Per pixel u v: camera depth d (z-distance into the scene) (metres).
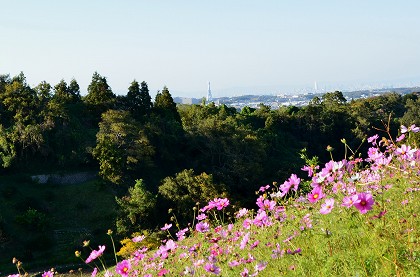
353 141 82.06
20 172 53.53
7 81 68.94
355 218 3.99
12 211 45.09
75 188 51.44
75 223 45.22
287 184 4.18
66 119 61.34
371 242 3.50
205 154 56.31
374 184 4.51
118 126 53.78
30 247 39.53
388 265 3.05
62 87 77.69
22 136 54.47
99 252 4.42
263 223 4.97
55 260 36.69
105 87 71.06
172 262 5.30
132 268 5.56
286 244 4.49
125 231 38.44
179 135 61.34
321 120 85.62
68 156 56.34
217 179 50.91
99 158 51.78
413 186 4.34
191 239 6.26
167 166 56.09
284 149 71.69
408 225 3.54
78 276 24.66
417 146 4.44
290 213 5.15
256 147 56.38
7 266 36.03
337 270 3.46
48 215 45.97
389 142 4.63
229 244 5.46
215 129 57.94
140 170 53.53
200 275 4.25
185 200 38.09
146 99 72.81
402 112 107.38
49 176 53.28
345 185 4.19
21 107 61.06
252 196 50.38
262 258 4.52
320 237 4.16
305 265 3.74
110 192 50.44
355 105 99.62
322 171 3.99
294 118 87.56
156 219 38.50
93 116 69.19
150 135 55.97
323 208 3.56
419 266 2.84
